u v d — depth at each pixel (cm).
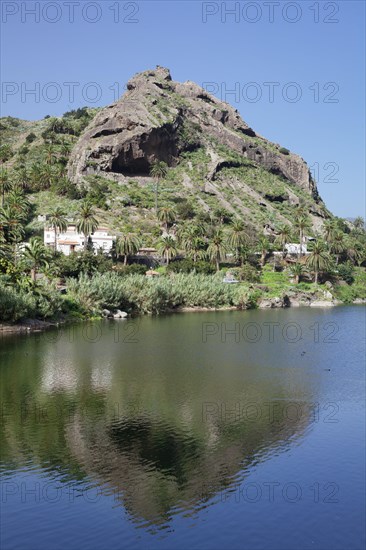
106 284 10575
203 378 5784
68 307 10112
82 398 4953
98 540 2698
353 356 7162
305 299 14400
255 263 16400
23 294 8856
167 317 10912
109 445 3841
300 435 4084
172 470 3459
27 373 5809
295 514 2956
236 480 3328
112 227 16612
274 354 7219
